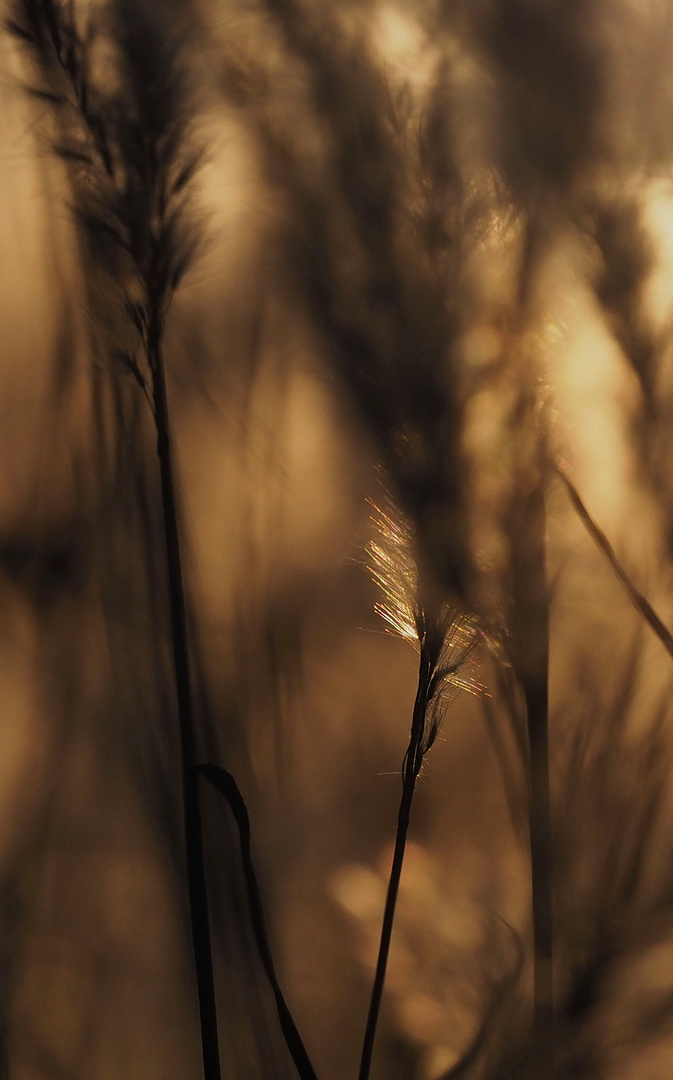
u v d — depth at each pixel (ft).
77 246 1.93
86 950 2.08
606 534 1.90
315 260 1.79
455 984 1.89
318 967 2.05
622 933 1.78
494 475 1.79
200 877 1.90
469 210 1.78
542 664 1.82
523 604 1.81
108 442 2.06
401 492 1.79
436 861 2.02
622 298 1.85
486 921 1.90
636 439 1.89
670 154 1.82
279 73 1.86
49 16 1.82
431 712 1.86
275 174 1.84
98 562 2.06
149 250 1.84
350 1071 1.98
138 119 1.82
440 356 1.78
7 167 1.96
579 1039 1.77
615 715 1.83
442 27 1.82
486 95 1.82
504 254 1.79
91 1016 2.06
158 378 1.86
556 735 1.84
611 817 1.81
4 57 1.84
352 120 1.80
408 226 1.78
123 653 2.05
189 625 2.06
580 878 1.80
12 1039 2.03
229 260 1.98
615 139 1.82
